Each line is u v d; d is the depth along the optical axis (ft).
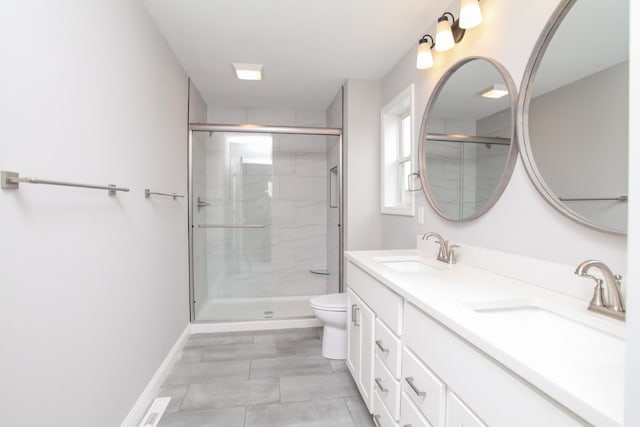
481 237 4.94
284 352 7.86
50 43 3.20
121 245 4.78
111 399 4.45
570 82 3.41
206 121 11.52
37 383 3.02
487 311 3.30
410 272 4.66
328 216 11.44
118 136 4.68
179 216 8.09
